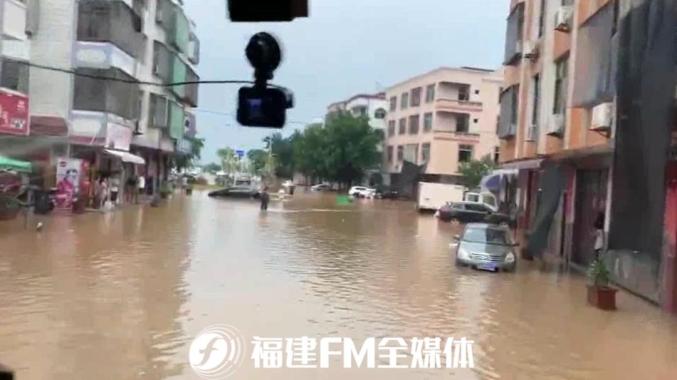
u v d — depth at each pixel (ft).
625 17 46.68
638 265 49.03
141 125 121.39
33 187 84.48
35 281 42.93
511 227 104.32
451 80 216.33
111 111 95.14
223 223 96.17
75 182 89.15
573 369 29.73
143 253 58.54
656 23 41.65
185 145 173.68
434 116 218.18
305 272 53.67
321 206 163.22
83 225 78.79
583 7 65.00
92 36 93.45
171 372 26.14
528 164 83.82
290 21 13.32
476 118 217.36
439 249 76.84
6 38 77.05
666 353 33.04
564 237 73.00
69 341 29.55
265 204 131.23
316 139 261.24
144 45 118.83
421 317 39.06
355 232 94.89
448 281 53.72
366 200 212.23
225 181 274.16
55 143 90.63
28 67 86.07
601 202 62.23
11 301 36.96
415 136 233.96
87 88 93.50
